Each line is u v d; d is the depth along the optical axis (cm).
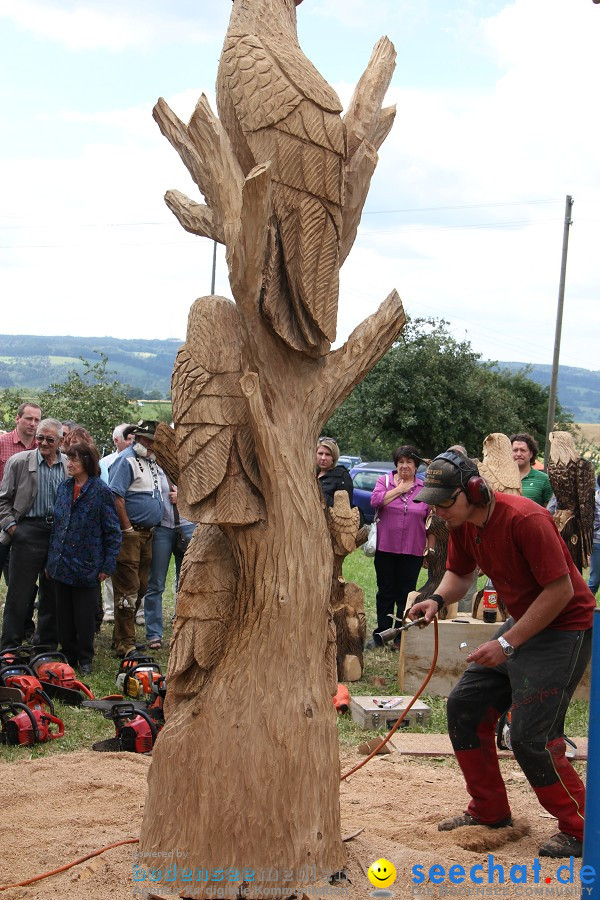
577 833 338
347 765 464
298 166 286
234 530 299
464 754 361
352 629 666
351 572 1356
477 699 359
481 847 346
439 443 2980
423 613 371
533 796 418
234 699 291
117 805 388
